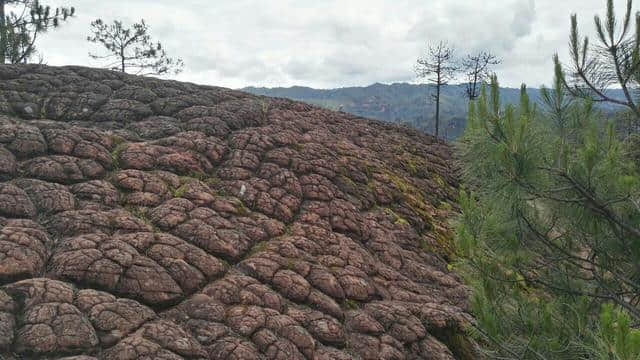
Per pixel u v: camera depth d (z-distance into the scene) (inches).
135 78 624.7
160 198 363.6
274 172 458.9
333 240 394.6
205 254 310.8
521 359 183.3
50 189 328.5
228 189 413.1
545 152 176.7
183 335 239.6
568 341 180.4
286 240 367.2
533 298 203.9
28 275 248.7
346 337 287.3
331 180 499.5
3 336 205.8
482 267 199.6
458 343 323.6
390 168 652.1
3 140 366.3
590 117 180.1
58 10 914.7
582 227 188.1
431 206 603.2
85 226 299.1
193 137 467.2
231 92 675.4
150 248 295.3
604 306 135.0
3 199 300.4
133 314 241.8
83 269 259.0
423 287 393.7
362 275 356.5
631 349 116.0
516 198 179.6
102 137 418.9
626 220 182.5
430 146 873.5
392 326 309.7
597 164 175.8
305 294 307.4
